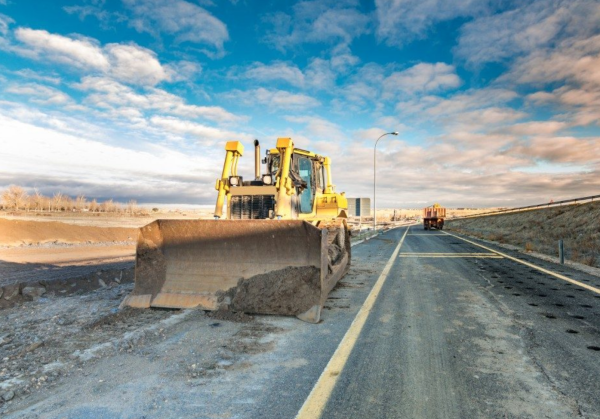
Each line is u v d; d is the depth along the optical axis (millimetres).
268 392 3359
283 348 4508
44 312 6242
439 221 52031
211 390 3398
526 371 3830
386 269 11844
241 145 8367
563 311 6402
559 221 30734
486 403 3146
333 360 4117
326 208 10500
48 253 14336
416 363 4043
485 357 4227
